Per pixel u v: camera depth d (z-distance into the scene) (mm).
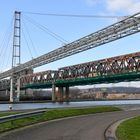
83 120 35938
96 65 121438
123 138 21938
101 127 28906
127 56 106250
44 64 110438
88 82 134125
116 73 109500
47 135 22844
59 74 150375
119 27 63156
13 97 141625
